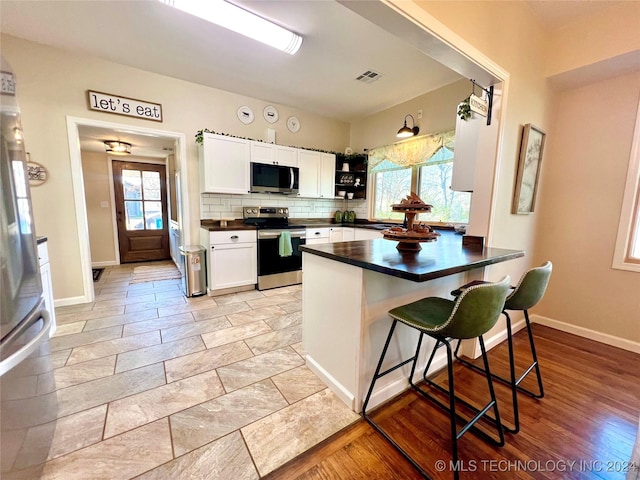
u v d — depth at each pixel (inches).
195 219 144.3
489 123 78.4
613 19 78.0
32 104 103.7
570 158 100.9
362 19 85.5
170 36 96.9
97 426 54.9
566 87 98.0
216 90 141.4
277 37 91.0
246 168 142.9
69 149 111.5
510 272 93.9
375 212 179.8
